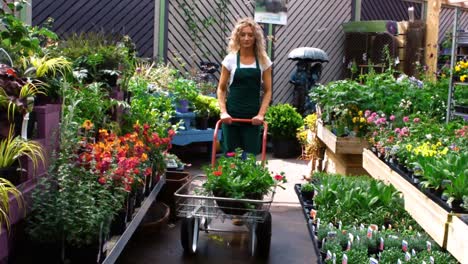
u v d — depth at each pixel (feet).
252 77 15.03
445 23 37.29
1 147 9.27
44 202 9.44
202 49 30.50
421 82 22.80
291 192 20.51
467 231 8.24
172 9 29.35
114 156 11.50
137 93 19.04
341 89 19.43
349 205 12.94
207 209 12.55
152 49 28.73
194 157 27.12
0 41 13.08
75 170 9.95
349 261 9.98
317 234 11.80
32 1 25.44
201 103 25.16
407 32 31.12
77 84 13.82
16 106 9.33
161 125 16.81
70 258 9.49
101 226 9.49
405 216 12.69
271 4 30.83
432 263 9.67
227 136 15.42
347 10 34.32
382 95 19.39
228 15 31.09
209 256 13.52
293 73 31.24
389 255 10.29
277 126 27.50
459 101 20.67
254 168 13.23
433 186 10.68
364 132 18.30
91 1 26.91
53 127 11.00
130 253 13.50
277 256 13.74
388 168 13.78
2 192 8.05
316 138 22.27
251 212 12.41
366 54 32.17
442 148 14.21
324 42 33.81
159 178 15.55
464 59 24.30
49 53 14.56
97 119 13.55
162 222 14.98
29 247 9.63
